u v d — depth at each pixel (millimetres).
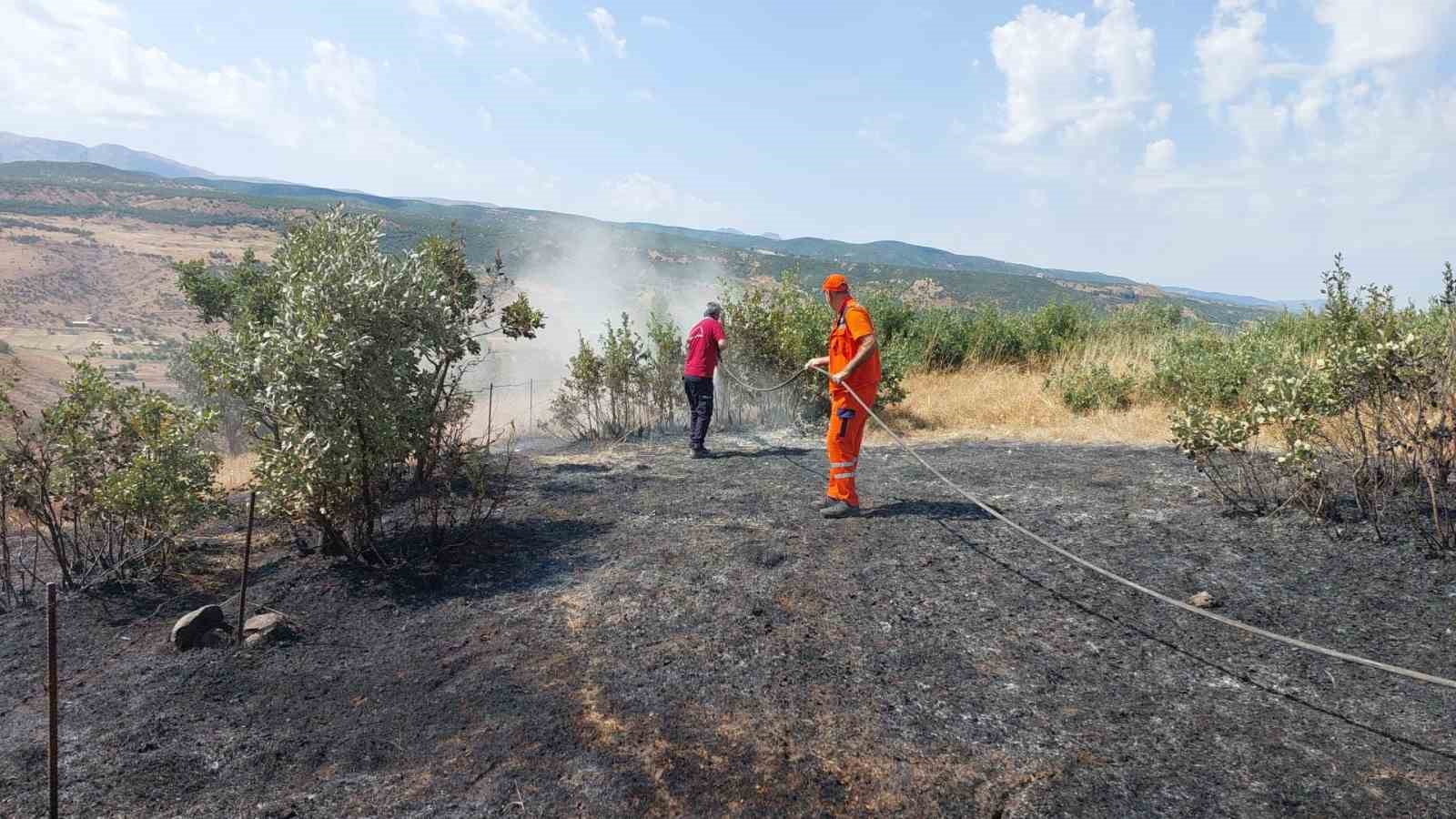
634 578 4578
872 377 5484
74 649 3982
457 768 2865
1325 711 3045
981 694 3254
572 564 4859
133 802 2695
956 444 8258
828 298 5691
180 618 4281
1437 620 3682
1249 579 4258
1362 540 4586
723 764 2822
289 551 5336
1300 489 5062
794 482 6660
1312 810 2463
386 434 4855
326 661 3760
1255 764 2721
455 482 6707
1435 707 3016
